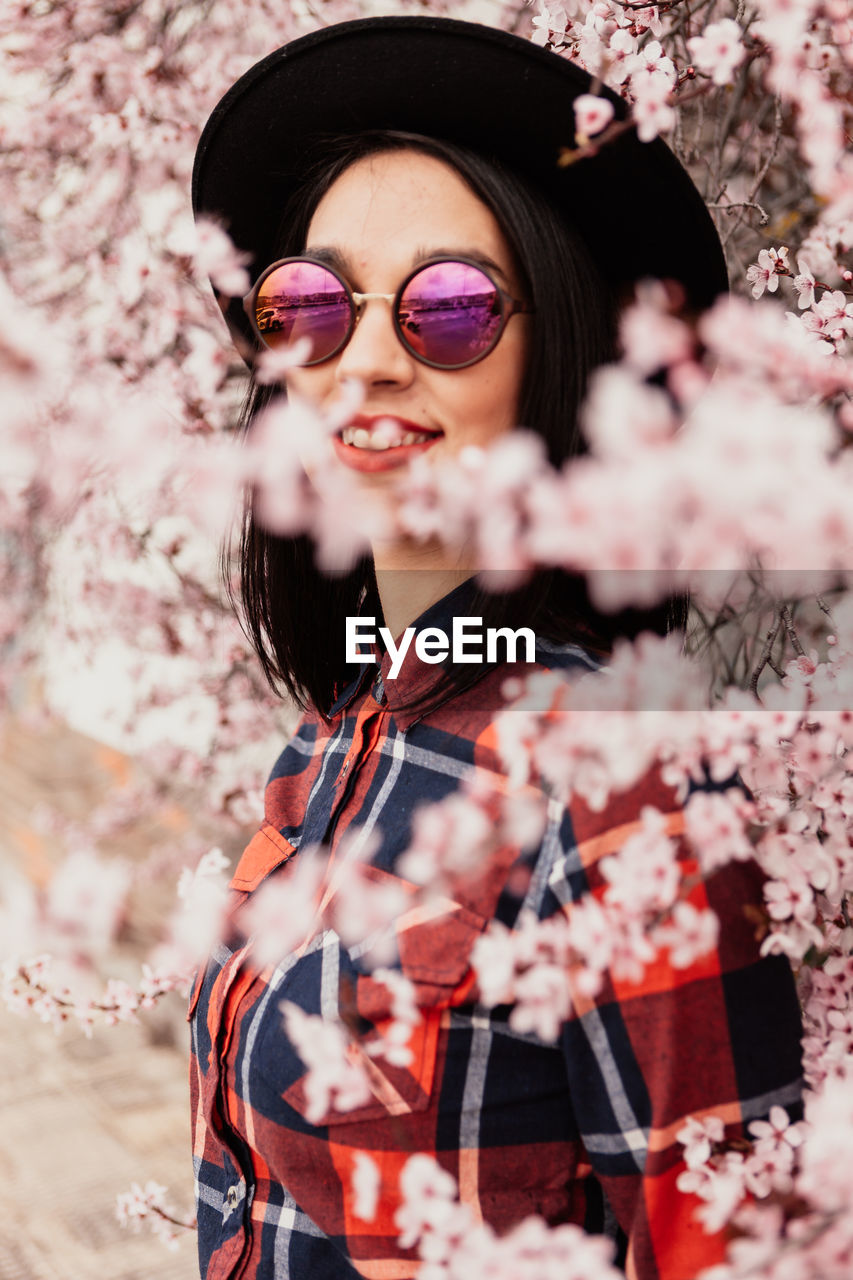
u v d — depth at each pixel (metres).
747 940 0.87
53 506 1.93
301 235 1.09
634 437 0.66
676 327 0.72
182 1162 2.89
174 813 3.26
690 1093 0.84
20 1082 3.28
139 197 2.51
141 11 2.41
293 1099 0.94
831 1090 0.81
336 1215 0.94
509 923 0.88
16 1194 2.77
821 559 0.71
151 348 2.12
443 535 0.90
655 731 0.84
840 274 1.38
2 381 0.79
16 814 4.07
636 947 0.81
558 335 0.95
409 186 0.96
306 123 1.10
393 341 0.93
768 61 1.47
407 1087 0.89
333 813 1.08
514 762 0.87
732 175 1.88
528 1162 0.90
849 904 1.17
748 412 0.69
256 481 1.22
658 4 1.42
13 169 2.56
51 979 1.59
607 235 1.07
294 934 0.93
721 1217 0.81
